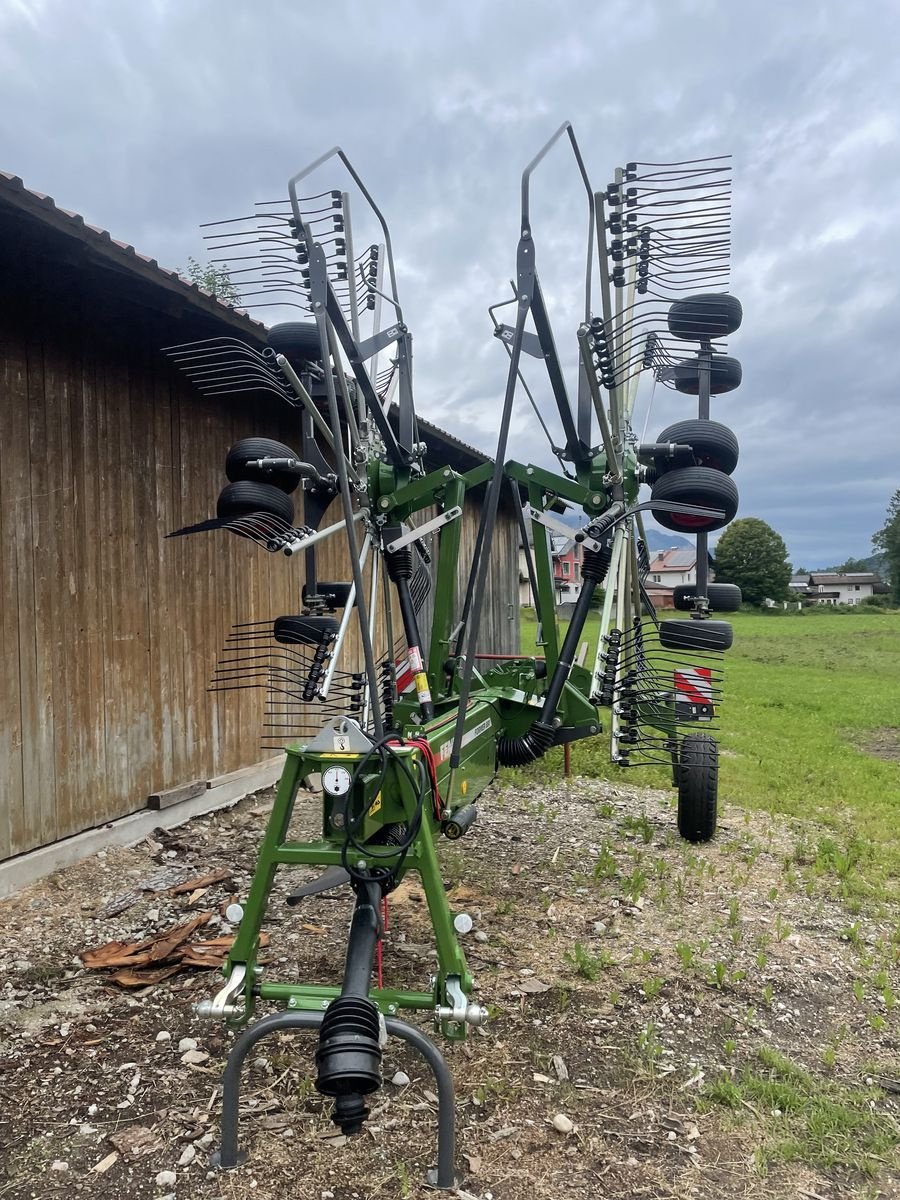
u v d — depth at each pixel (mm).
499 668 5395
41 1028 3094
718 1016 3273
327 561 7590
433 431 8102
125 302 4906
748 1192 2316
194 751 5871
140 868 4738
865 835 5785
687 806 5273
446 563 4148
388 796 2623
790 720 11719
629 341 3814
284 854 2551
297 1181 2307
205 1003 2361
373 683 2619
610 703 4102
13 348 4441
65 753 4766
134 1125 2547
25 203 3645
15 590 4438
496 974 3539
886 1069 2949
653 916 4203
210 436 6031
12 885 4328
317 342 4289
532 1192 2279
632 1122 2594
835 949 3926
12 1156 2412
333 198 3637
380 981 3082
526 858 5031
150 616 5457
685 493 3748
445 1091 2184
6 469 4395
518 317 2607
